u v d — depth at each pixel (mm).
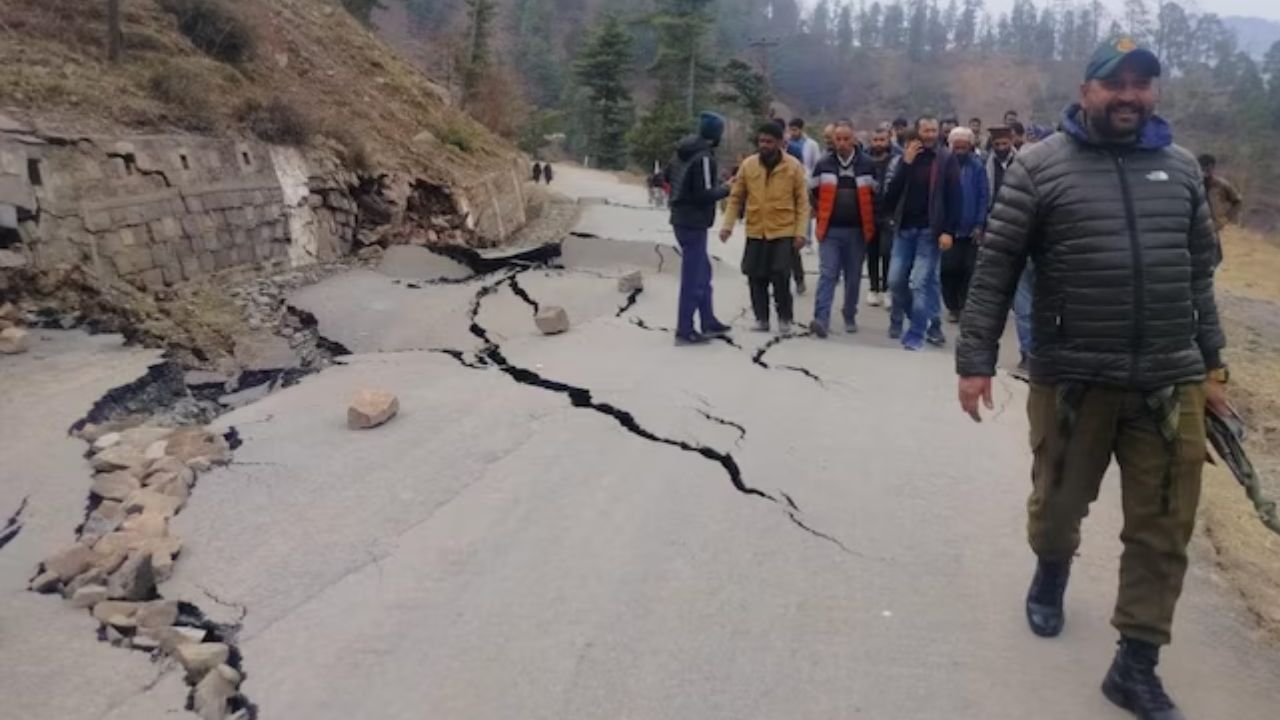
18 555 4508
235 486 5250
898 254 8742
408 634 3812
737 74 52344
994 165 10008
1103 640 3826
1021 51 147750
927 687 3512
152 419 6953
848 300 9125
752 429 6199
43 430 6086
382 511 4934
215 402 7758
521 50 88312
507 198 20516
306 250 12953
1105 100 3195
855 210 8766
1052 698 3453
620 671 3584
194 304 9969
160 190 10320
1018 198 3406
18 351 7641
